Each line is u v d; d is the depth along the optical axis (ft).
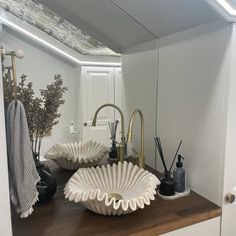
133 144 4.33
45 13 3.59
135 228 2.68
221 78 2.92
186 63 3.43
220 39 2.88
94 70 4.09
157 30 3.74
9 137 2.51
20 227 2.69
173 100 3.73
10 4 3.38
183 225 2.85
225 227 3.14
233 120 2.94
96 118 4.18
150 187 2.92
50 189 3.22
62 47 3.77
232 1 2.53
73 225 2.73
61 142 3.87
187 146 3.52
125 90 4.39
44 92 3.56
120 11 3.54
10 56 3.15
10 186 2.55
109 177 3.54
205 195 3.29
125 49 4.28
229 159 3.00
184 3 2.85
